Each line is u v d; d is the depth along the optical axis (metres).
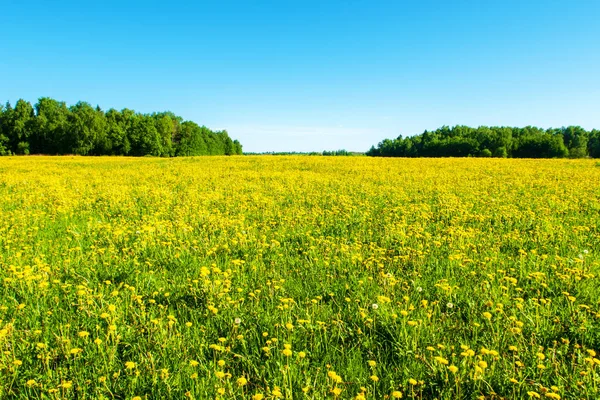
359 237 7.20
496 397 2.71
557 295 4.39
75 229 7.58
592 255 5.60
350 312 3.93
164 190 14.41
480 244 6.43
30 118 90.44
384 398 2.64
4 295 4.26
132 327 3.61
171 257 5.82
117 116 102.81
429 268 5.29
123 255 5.91
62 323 3.69
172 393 2.73
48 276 4.89
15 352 3.17
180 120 116.69
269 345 3.31
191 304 4.21
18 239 6.72
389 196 12.84
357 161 35.78
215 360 3.08
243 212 10.12
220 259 5.82
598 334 3.42
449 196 12.13
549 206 10.32
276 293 4.43
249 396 2.69
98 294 4.16
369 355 3.24
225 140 130.12
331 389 2.65
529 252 5.97
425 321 3.62
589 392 2.69
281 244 6.82
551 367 2.98
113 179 19.56
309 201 11.97
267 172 24.33
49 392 2.61
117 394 2.72
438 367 2.97
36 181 17.81
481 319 3.76
